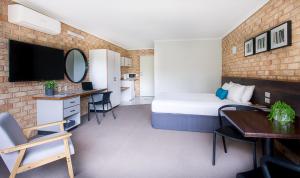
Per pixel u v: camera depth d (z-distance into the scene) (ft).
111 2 9.56
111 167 7.00
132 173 6.59
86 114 15.62
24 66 9.39
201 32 16.69
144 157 7.80
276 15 8.70
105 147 8.84
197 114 10.89
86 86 14.85
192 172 6.66
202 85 20.04
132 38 19.11
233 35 15.03
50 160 5.68
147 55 26.55
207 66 19.81
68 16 11.69
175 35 17.84
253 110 7.38
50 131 10.51
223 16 12.09
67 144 5.80
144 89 27.17
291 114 5.66
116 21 12.87
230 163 7.30
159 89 20.77
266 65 9.70
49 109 10.33
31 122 10.21
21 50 9.22
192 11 11.02
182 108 11.06
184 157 7.80
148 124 12.63
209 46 19.67
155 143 9.29
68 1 9.37
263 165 3.63
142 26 14.24
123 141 9.59
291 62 7.61
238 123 5.51
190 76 20.20
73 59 13.98
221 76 19.20
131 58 27.04
